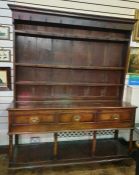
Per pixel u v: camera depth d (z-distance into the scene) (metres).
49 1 2.39
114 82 2.71
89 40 2.52
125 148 2.59
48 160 2.19
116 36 2.60
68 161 2.24
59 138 2.73
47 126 2.12
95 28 2.48
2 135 2.53
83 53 2.54
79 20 2.26
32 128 2.09
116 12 2.62
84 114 2.20
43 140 2.66
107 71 2.66
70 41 2.47
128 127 2.36
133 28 2.55
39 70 2.45
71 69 2.53
